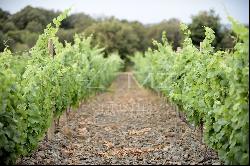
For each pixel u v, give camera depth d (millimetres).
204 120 9188
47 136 10680
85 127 13500
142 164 8250
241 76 6434
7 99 7238
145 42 63906
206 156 8758
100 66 24922
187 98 10477
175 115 15711
